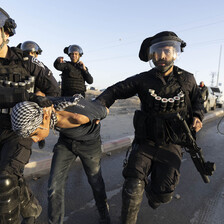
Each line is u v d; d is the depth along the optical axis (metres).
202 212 2.71
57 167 2.07
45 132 1.53
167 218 2.56
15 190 1.62
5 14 1.75
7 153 1.70
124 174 2.03
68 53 3.81
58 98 1.79
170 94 1.96
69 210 2.70
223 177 3.76
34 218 2.03
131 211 1.94
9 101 1.49
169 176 1.94
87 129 2.06
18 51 1.86
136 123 2.11
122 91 2.12
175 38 2.01
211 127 8.34
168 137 2.00
